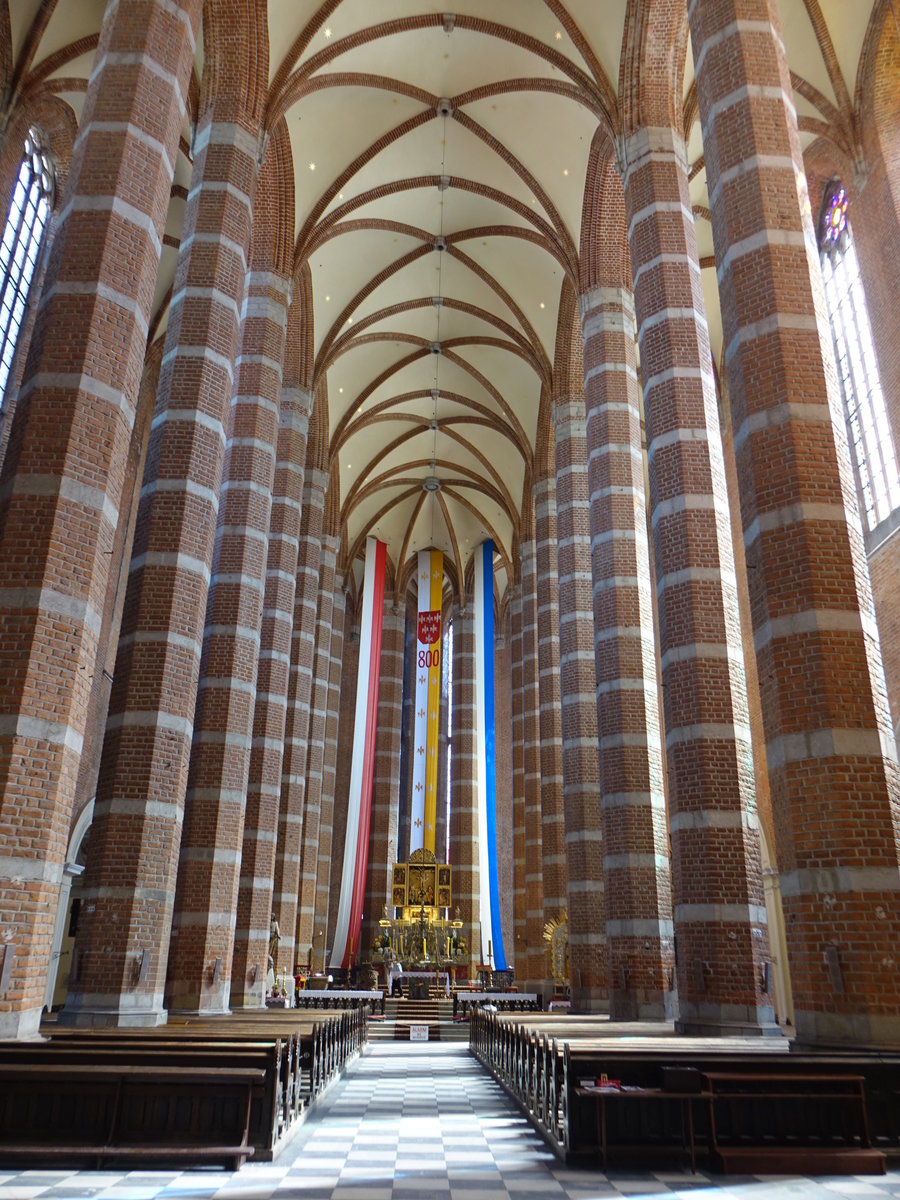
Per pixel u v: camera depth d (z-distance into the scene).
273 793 21.58
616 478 20.06
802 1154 7.04
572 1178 6.88
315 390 27.50
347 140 22.39
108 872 12.24
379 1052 20.12
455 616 42.53
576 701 23.20
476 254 26.72
